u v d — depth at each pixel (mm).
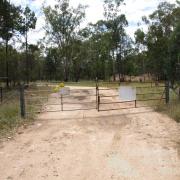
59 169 7520
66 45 70875
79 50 75312
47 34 70312
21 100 14961
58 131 12000
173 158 8227
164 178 6840
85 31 73688
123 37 73812
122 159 8234
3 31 37469
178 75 19188
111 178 6879
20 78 55156
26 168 7633
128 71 82062
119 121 13961
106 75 82375
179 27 19062
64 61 74000
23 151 9156
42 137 10961
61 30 69375
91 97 25578
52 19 68625
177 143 9727
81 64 81312
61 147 9531
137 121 13797
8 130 12008
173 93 21266
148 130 11805
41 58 91125
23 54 56531
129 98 17531
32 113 16062
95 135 11156
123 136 10906
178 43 18969
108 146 9578
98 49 76188
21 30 43938
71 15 69688
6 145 9875
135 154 8672
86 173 7223
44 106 19562
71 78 84500
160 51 59562
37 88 40094
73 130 12117
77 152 8961
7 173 7316
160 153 8703
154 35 61000
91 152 8938
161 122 13344
